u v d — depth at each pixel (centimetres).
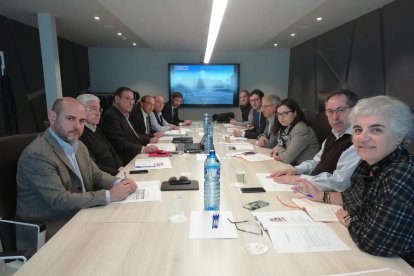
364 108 105
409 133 101
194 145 292
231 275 85
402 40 349
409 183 93
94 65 722
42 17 403
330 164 179
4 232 134
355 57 450
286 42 654
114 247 100
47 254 96
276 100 322
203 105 741
